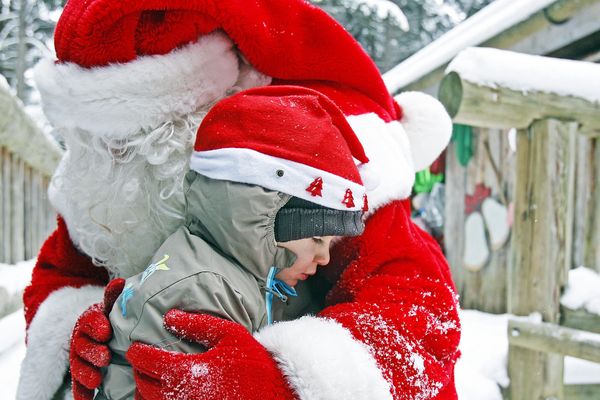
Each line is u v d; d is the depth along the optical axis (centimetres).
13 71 1411
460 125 395
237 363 71
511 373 225
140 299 78
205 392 70
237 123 83
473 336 282
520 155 228
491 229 379
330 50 103
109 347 83
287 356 73
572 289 222
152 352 73
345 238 95
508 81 212
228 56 98
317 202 81
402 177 97
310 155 81
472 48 221
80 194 104
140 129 96
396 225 97
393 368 78
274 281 92
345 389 70
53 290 119
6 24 1380
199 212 83
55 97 94
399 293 88
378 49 1337
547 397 218
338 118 90
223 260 82
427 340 84
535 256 221
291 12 101
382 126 101
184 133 96
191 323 74
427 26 1392
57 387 111
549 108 216
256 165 79
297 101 87
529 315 222
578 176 336
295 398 72
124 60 93
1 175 357
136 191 97
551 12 299
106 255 108
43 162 444
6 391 194
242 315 80
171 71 92
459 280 402
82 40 91
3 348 246
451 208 412
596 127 223
